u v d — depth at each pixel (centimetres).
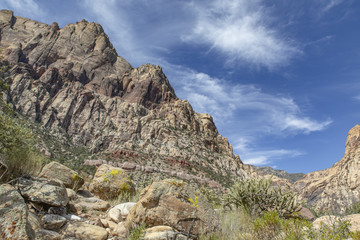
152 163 14525
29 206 529
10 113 788
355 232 495
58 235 462
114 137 16988
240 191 838
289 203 761
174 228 552
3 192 417
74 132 16512
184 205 584
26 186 558
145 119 19325
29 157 786
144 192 682
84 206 699
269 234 499
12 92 15050
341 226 457
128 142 16312
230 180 16738
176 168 14825
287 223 502
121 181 1016
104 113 18850
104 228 578
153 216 555
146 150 16200
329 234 448
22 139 774
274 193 789
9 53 19350
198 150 19075
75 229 509
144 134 17812
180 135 19475
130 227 571
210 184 14162
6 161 619
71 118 17200
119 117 19038
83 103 18488
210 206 627
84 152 14838
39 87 16900
